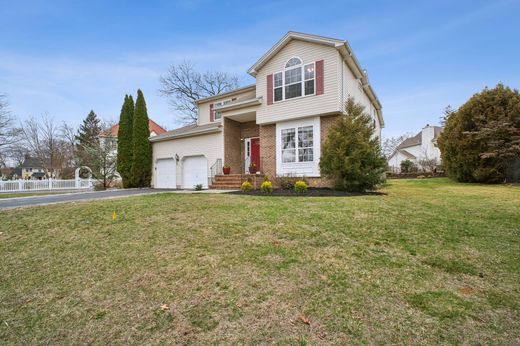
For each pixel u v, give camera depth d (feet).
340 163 30.22
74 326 7.60
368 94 54.19
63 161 112.27
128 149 58.75
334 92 36.01
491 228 14.47
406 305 7.67
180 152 54.13
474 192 29.19
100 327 7.47
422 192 30.22
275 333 6.73
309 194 28.84
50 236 15.40
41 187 68.95
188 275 9.98
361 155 30.04
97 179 66.69
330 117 37.63
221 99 59.00
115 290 9.40
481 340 6.20
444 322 6.88
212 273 10.01
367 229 14.47
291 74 39.86
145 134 58.03
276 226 15.14
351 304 7.79
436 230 14.21
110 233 15.44
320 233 13.91
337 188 31.83
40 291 9.64
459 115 45.68
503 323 6.79
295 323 7.07
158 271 10.48
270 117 41.60
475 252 11.38
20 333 7.41
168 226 16.07
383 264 10.37
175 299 8.54
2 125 85.51
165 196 28.89
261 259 10.97
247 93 55.16
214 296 8.53
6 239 15.14
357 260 10.74
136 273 10.48
